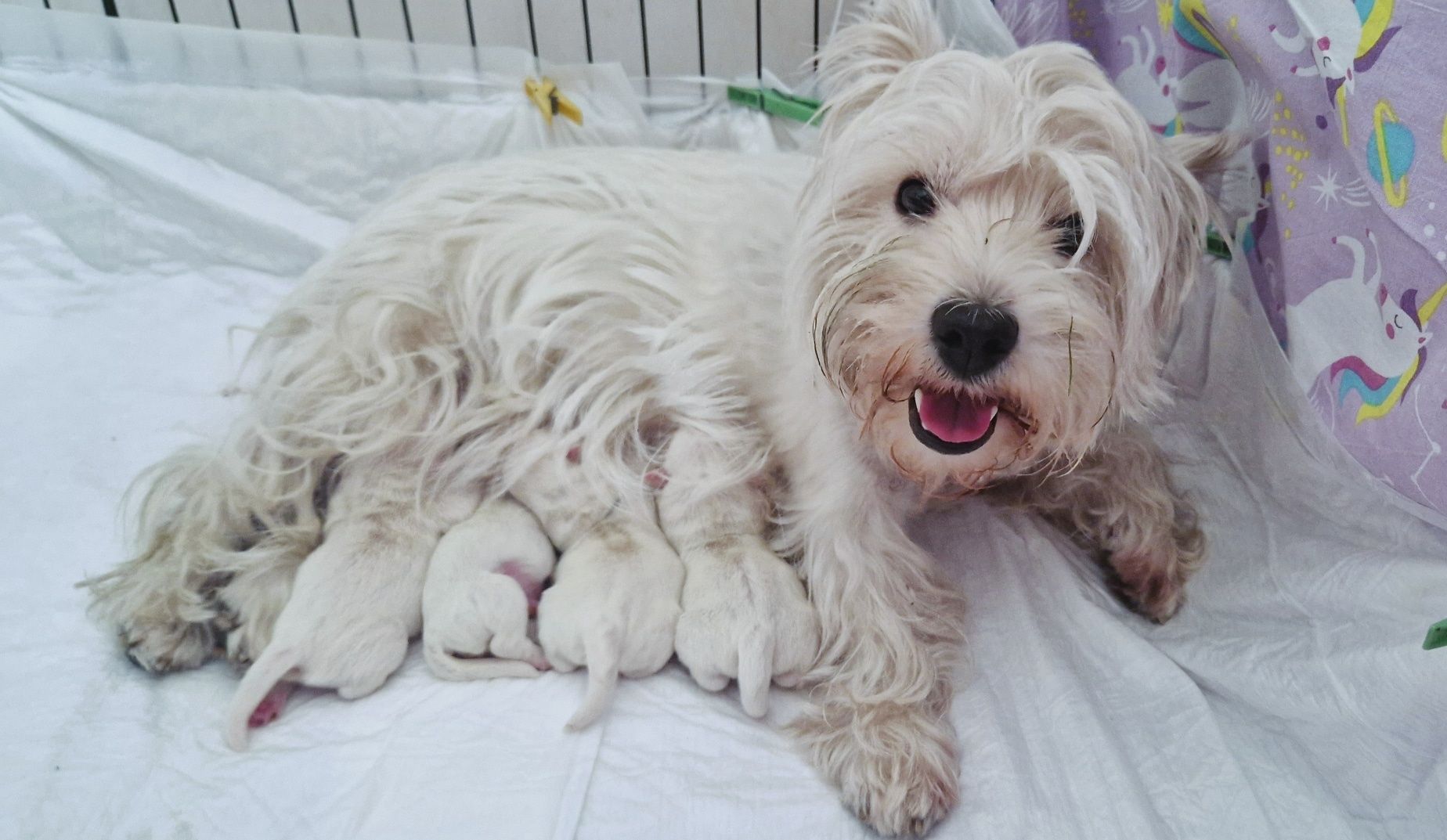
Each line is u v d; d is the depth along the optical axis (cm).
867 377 42
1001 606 50
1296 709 44
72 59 74
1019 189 41
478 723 46
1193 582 52
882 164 43
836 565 49
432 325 57
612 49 87
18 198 73
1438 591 43
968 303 38
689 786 43
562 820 41
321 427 55
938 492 52
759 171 58
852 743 44
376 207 64
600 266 56
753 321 53
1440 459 39
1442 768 40
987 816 42
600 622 46
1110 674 48
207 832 41
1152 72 55
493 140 78
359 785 43
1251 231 50
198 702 47
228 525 53
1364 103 39
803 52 85
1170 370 56
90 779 43
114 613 50
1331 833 40
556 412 56
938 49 46
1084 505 54
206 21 85
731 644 46
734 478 52
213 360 68
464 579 48
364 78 77
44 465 59
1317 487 48
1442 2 36
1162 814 41
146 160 74
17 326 68
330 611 47
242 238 75
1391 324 41
